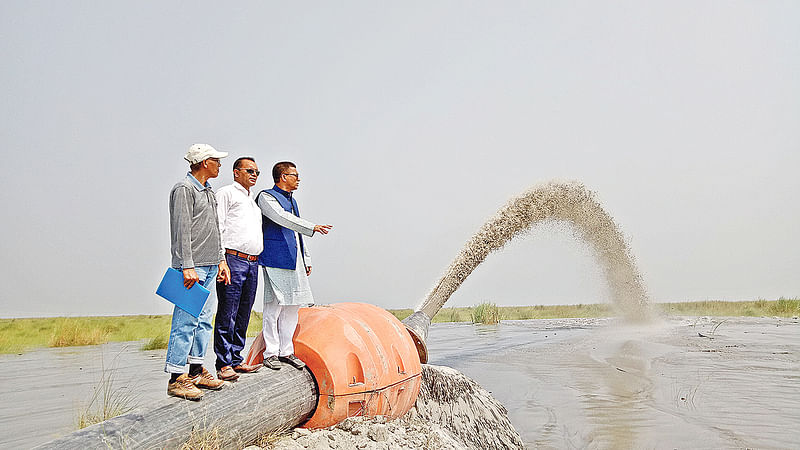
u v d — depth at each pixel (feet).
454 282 46.55
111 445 14.39
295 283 20.25
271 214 19.83
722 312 102.27
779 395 32.32
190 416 16.24
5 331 68.85
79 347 58.54
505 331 74.69
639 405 30.71
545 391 34.76
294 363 19.99
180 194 17.13
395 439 19.56
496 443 25.81
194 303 16.57
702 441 24.00
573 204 58.34
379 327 23.95
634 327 71.92
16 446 21.35
